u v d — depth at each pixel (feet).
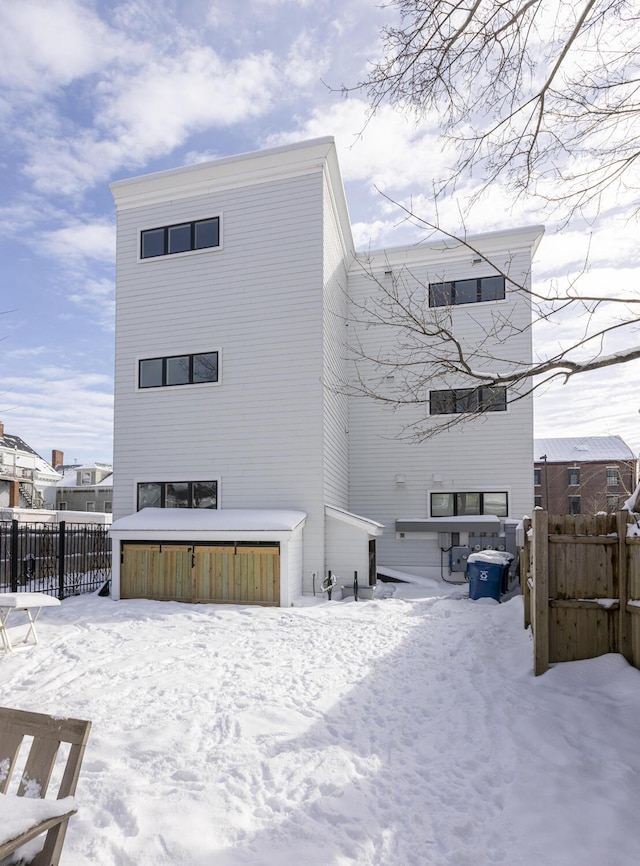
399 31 12.85
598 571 17.17
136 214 44.04
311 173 39.99
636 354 15.98
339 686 17.33
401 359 48.88
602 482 109.60
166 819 9.39
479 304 48.62
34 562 38.34
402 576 46.60
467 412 21.16
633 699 14.12
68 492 122.72
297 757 12.15
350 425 51.01
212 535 35.32
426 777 11.34
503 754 12.05
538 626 16.83
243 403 40.40
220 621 28.84
